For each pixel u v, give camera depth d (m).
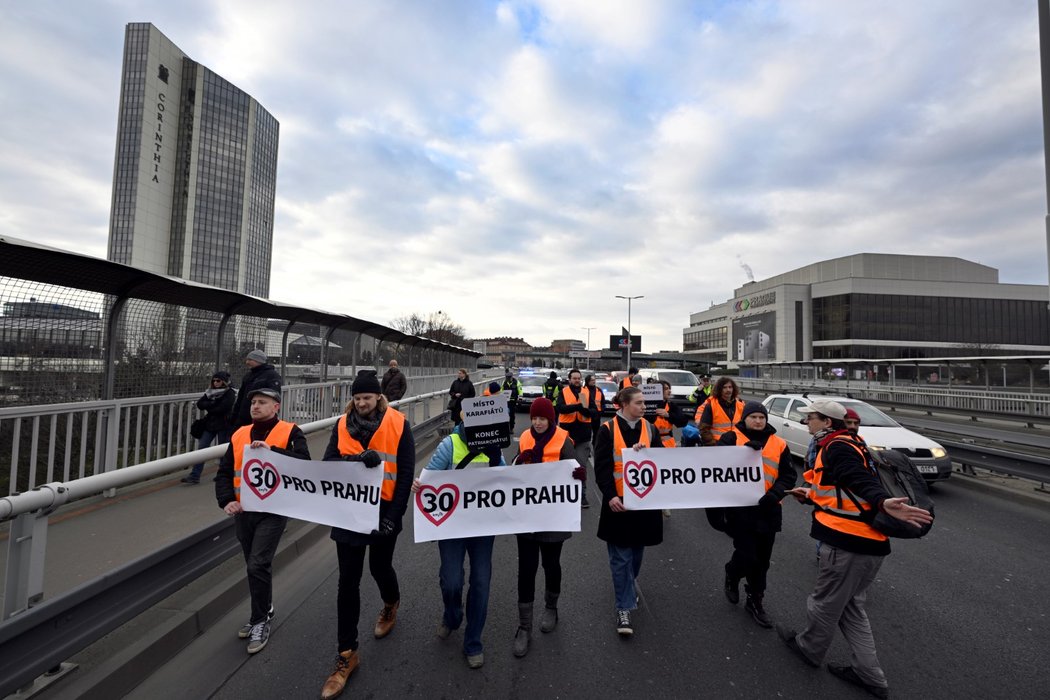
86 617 2.74
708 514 4.12
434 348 22.97
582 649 3.48
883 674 3.19
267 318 9.70
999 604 4.23
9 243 4.71
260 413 3.45
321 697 2.91
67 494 2.67
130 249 78.56
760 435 4.01
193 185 84.81
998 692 3.04
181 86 84.94
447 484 3.44
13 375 5.32
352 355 14.04
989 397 19.77
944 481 8.95
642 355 108.75
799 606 4.17
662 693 3.00
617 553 3.75
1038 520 6.69
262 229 95.00
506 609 4.12
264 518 3.46
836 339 77.25
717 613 4.04
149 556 3.14
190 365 7.63
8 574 2.46
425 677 3.14
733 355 96.00
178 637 3.39
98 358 6.07
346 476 3.24
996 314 77.94
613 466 3.74
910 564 5.12
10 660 2.35
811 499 3.40
